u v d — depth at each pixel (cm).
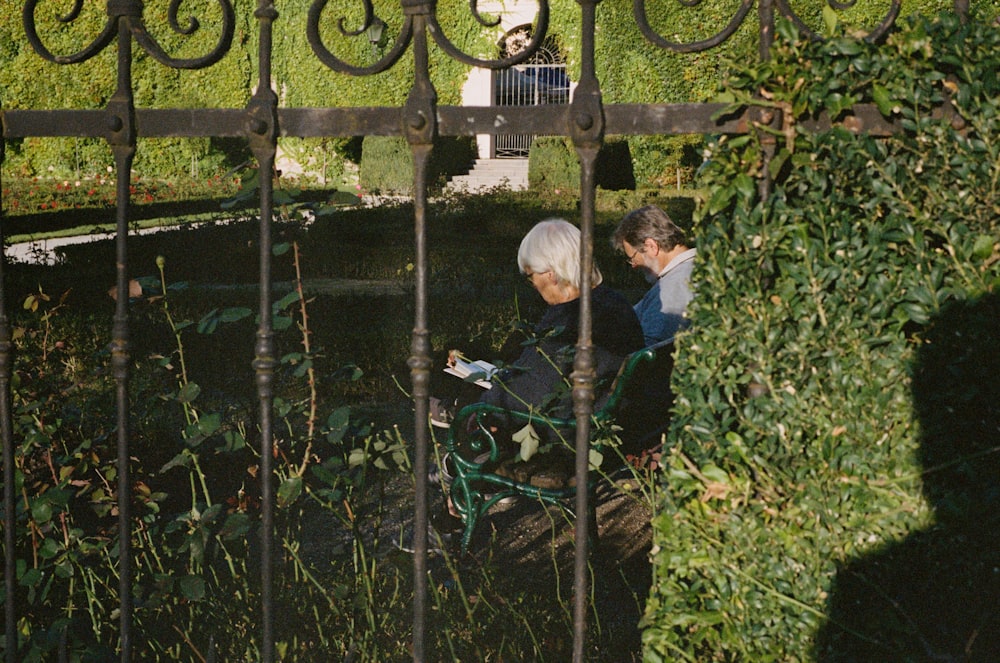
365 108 191
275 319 240
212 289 811
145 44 197
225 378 501
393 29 2316
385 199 1628
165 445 404
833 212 177
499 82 2480
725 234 180
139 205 1642
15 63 2219
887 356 177
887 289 175
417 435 193
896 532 178
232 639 257
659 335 408
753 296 178
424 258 190
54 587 272
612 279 983
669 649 188
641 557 340
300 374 254
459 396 365
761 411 179
